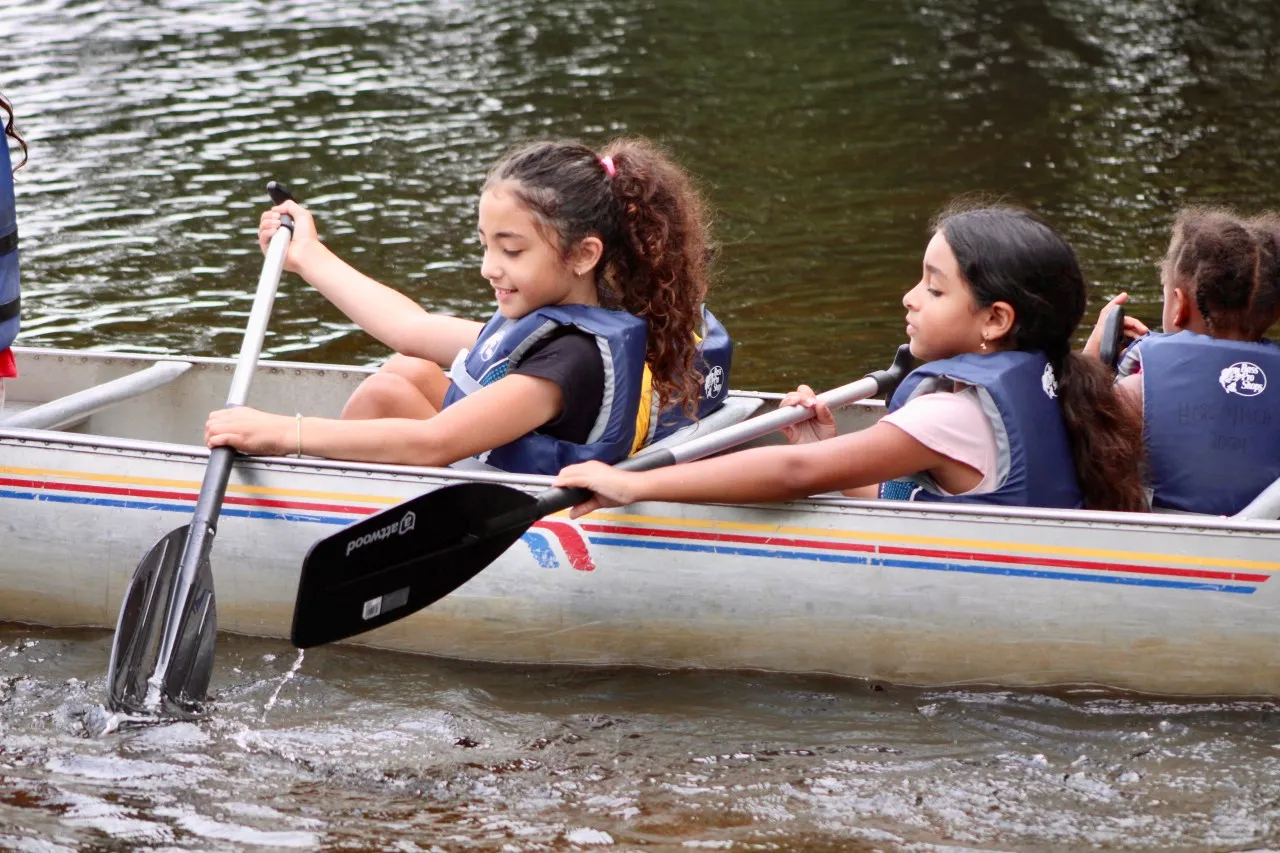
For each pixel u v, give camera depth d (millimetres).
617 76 26656
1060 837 6047
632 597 7312
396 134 21672
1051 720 7008
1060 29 31516
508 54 28391
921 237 16828
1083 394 7109
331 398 9414
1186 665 7008
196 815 6105
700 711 7109
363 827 6059
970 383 6926
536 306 7316
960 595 7043
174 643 6891
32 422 8227
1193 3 34031
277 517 7422
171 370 9172
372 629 7105
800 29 31672
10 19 30031
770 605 7223
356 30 30188
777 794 6375
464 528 6941
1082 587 6934
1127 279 15008
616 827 6098
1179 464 7508
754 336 13344
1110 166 20297
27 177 18672
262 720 6906
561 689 7316
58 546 7676
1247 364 7418
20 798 6176
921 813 6234
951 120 23375
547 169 7098
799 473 6863
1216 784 6453
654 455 7242
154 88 24281
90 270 15039
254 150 20469
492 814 6184
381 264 15523
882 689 7293
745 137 22297
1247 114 23453
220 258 15586
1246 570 6805
